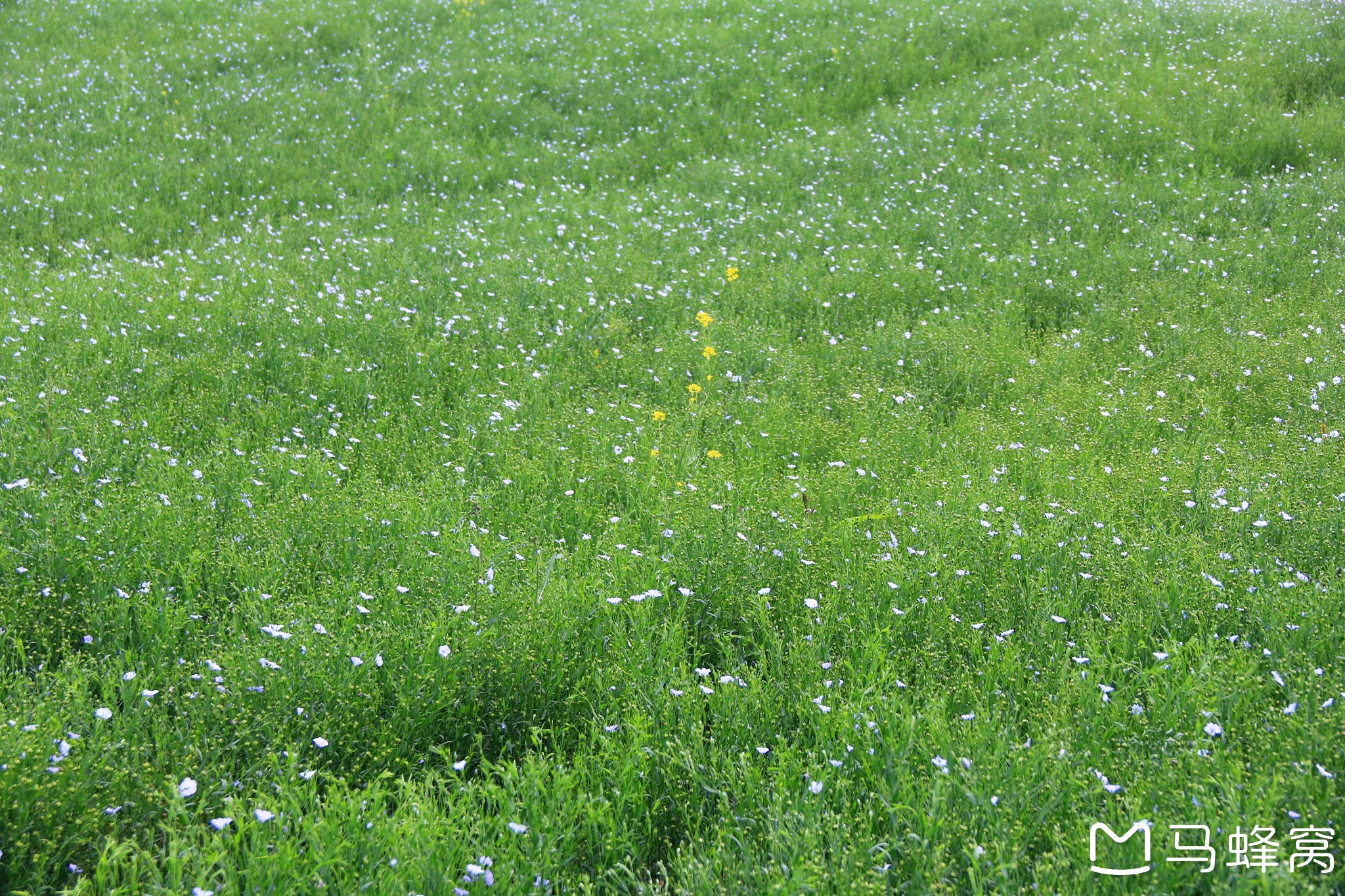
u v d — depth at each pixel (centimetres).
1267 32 1697
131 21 1823
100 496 466
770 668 380
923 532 473
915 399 695
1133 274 938
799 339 823
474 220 1130
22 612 369
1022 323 855
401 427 610
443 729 341
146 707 323
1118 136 1324
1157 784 292
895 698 331
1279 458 579
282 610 378
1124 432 641
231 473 514
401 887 249
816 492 543
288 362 684
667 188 1257
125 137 1332
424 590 402
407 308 832
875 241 1060
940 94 1562
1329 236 1015
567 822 286
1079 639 391
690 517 479
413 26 1880
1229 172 1184
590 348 779
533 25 1933
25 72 1529
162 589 386
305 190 1229
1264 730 318
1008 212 1118
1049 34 1809
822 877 257
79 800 275
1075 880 254
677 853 283
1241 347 764
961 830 273
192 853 262
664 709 339
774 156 1347
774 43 1789
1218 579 425
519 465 554
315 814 276
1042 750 304
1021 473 586
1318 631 379
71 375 628
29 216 1076
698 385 680
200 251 1018
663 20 1948
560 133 1472
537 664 358
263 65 1683
